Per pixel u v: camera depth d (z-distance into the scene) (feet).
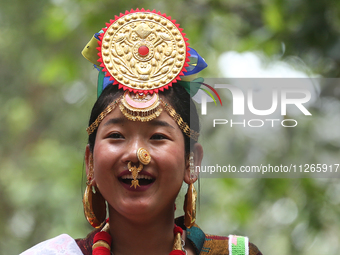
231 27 41.29
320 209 35.37
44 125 68.18
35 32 59.26
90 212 17.38
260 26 39.68
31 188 54.85
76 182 52.49
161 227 16.65
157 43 16.60
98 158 16.06
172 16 42.32
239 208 40.37
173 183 15.99
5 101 68.59
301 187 36.04
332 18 32.63
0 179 64.08
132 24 16.71
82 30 46.03
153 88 16.16
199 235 17.88
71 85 62.49
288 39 33.91
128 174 15.76
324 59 33.86
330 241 40.70
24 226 61.93
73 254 16.96
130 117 15.78
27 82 68.90
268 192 37.17
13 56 65.41
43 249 17.15
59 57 49.39
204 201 48.39
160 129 16.02
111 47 16.52
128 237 16.63
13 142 72.74
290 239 37.73
